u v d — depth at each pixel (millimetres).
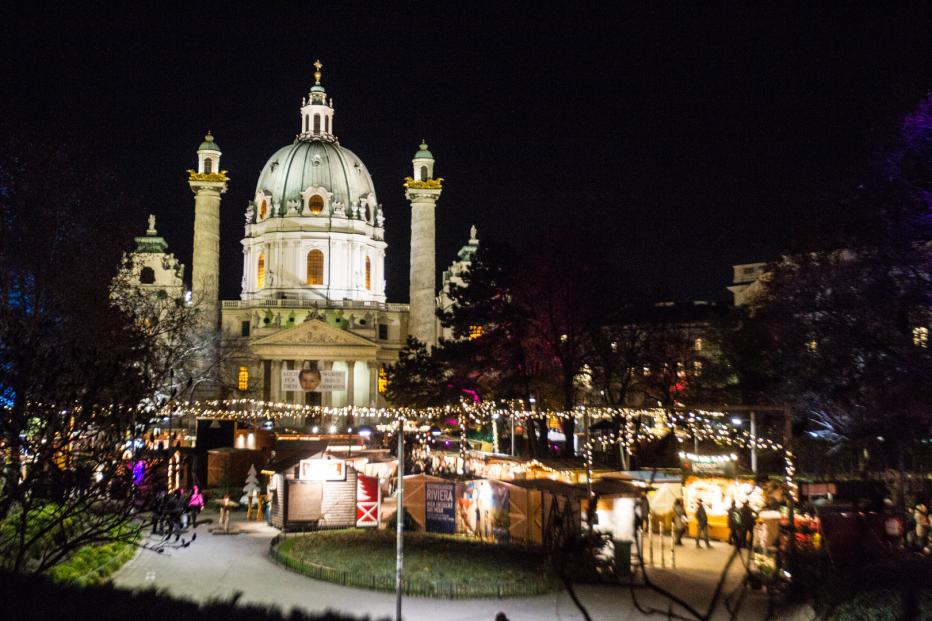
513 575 27047
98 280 40156
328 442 58219
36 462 17141
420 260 128125
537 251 58750
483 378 62156
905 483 28094
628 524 30453
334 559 29641
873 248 35094
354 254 144625
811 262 38875
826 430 39625
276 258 142250
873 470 33094
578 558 14289
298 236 141875
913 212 33531
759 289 55969
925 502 22453
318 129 152875
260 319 137625
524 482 33625
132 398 18141
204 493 45469
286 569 29359
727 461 39438
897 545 20797
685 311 73562
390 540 33594
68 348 22938
